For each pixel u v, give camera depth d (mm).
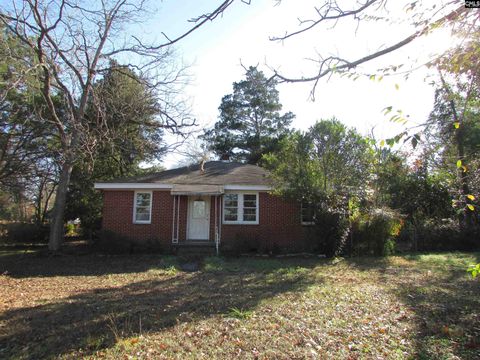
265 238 17688
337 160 15289
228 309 7027
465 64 3205
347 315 6590
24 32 13328
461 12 3049
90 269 12922
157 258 15242
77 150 13281
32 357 4891
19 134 18281
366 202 16109
